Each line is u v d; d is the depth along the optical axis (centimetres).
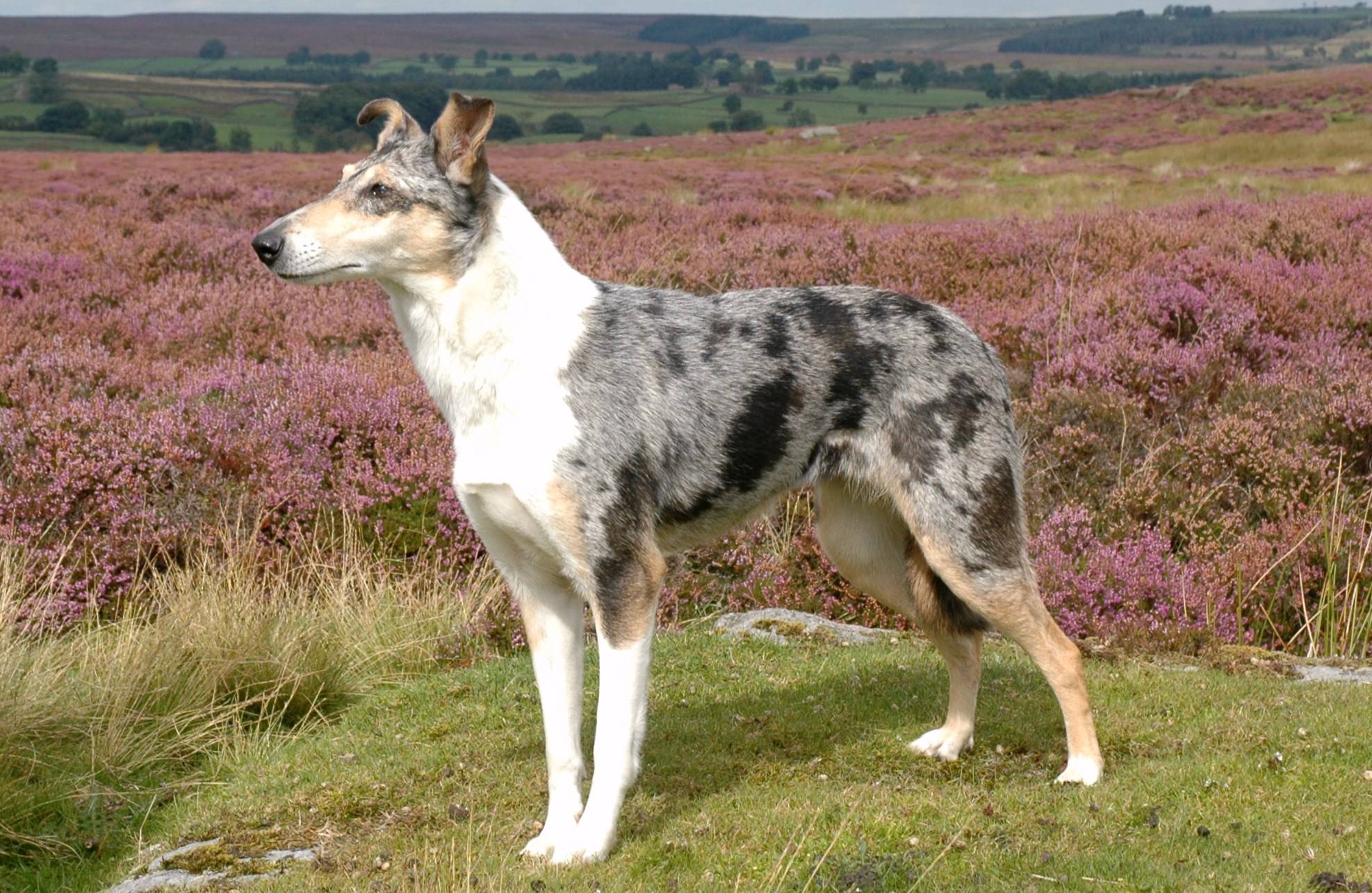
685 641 562
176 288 1064
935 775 414
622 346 375
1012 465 403
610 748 362
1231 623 578
